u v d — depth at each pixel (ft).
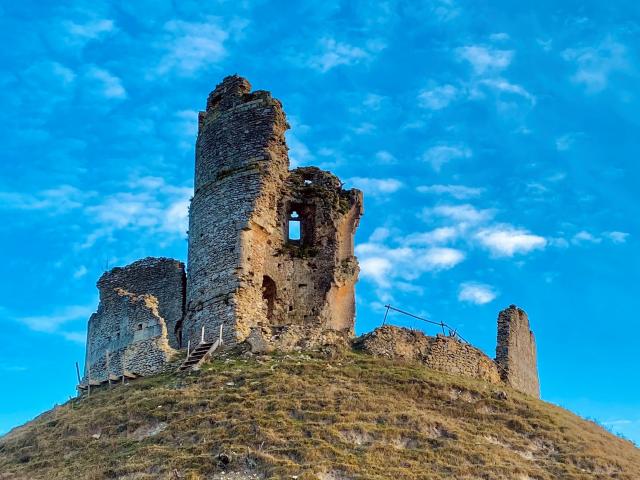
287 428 143.13
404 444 144.77
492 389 175.63
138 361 185.37
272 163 196.13
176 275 205.16
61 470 142.10
